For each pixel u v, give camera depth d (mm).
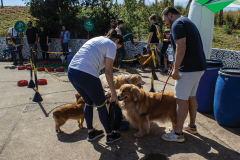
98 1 11039
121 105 3086
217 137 2988
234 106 3104
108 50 2508
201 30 4848
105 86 4156
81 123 3285
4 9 17031
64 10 10688
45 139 2926
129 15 10750
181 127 2797
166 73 7395
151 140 2926
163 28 10258
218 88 3264
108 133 2783
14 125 3336
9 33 9938
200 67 2615
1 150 2631
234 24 13672
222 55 6512
